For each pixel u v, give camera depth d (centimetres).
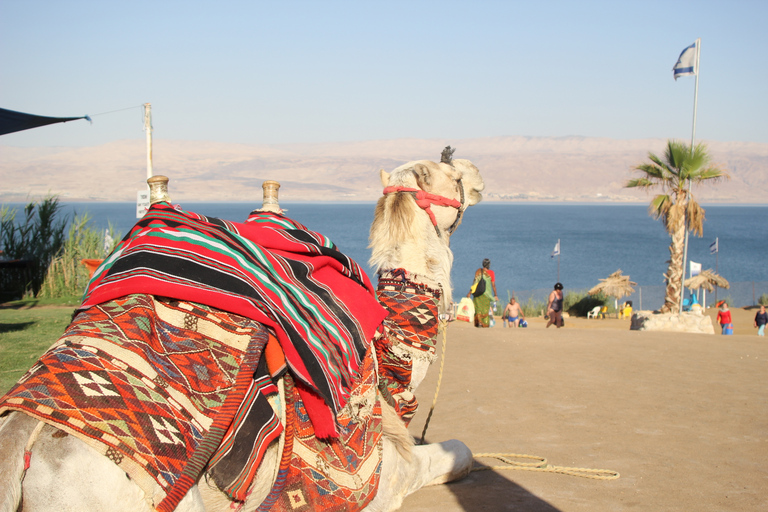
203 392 220
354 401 281
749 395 694
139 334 212
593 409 645
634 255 10275
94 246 1981
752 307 3356
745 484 432
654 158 2316
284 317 247
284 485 253
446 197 363
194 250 240
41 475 184
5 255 1908
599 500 404
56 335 1093
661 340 1106
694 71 2241
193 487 210
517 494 412
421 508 384
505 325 2389
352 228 15438
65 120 1312
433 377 827
